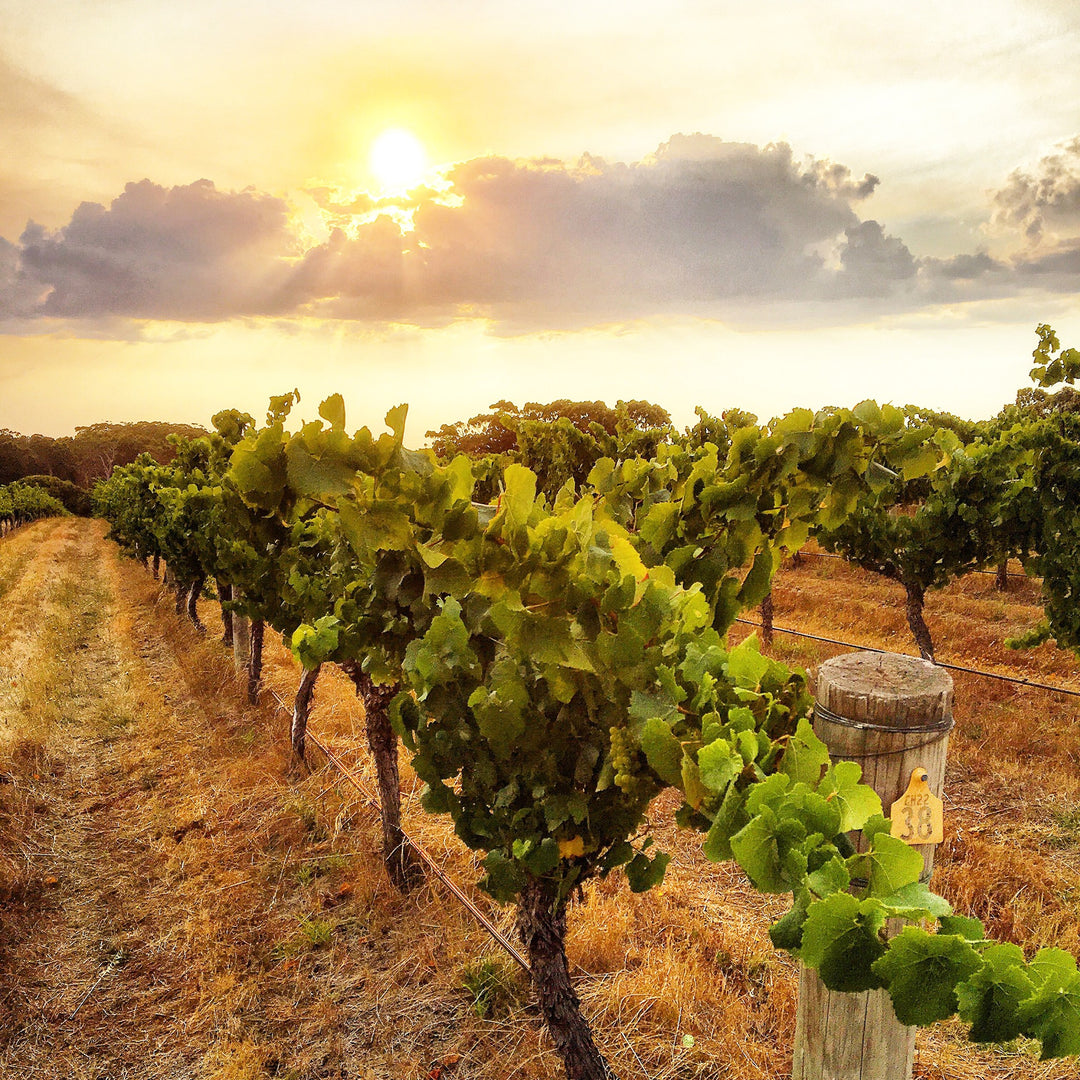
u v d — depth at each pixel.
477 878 4.55
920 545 7.62
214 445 9.73
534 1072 3.14
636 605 1.87
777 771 1.36
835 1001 1.86
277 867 4.89
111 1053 3.54
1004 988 0.91
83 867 5.18
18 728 7.40
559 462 11.73
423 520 2.15
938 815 1.70
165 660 10.83
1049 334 6.43
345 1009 3.68
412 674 2.32
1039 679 9.27
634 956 3.80
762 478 2.83
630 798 2.07
